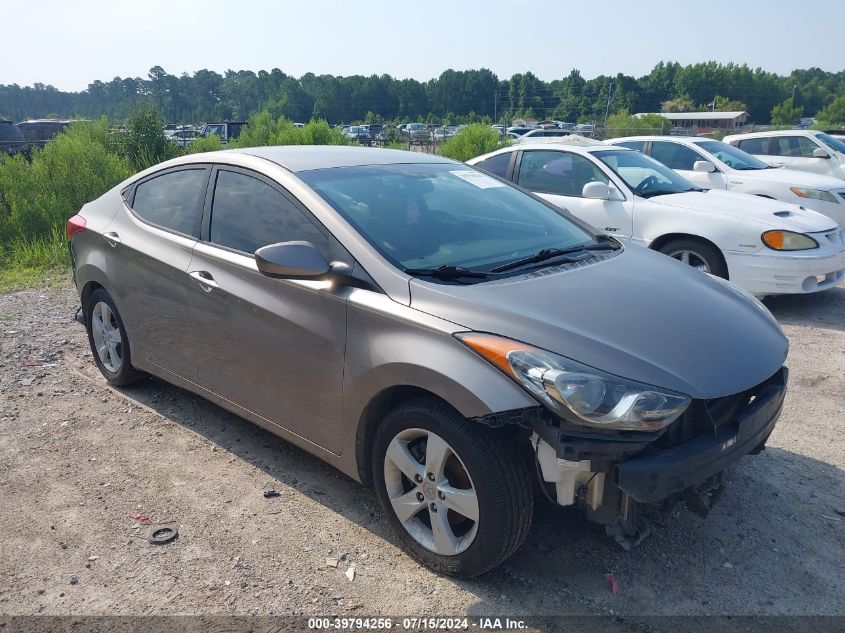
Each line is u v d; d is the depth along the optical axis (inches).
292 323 131.5
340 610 108.4
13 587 113.9
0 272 349.1
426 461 113.0
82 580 115.5
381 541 125.9
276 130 772.6
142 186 180.7
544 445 103.7
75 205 430.3
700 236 268.2
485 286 119.8
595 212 294.0
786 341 130.8
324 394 128.6
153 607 109.2
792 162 525.3
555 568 118.0
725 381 108.2
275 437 165.6
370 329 119.1
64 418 175.6
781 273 256.2
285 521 131.9
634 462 101.0
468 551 110.3
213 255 149.5
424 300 115.8
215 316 148.4
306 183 140.3
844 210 377.7
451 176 163.0
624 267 138.2
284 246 121.8
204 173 162.1
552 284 123.3
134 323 175.5
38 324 256.5
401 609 108.6
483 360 105.3
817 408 181.9
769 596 111.6
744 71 4569.4
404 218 137.9
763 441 119.0
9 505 137.0
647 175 304.8
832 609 108.8
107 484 144.8
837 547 124.2
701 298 129.0
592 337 107.5
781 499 139.1
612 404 99.0
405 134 1295.5
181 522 131.5
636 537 118.8
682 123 2768.2
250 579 115.5
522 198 166.9
